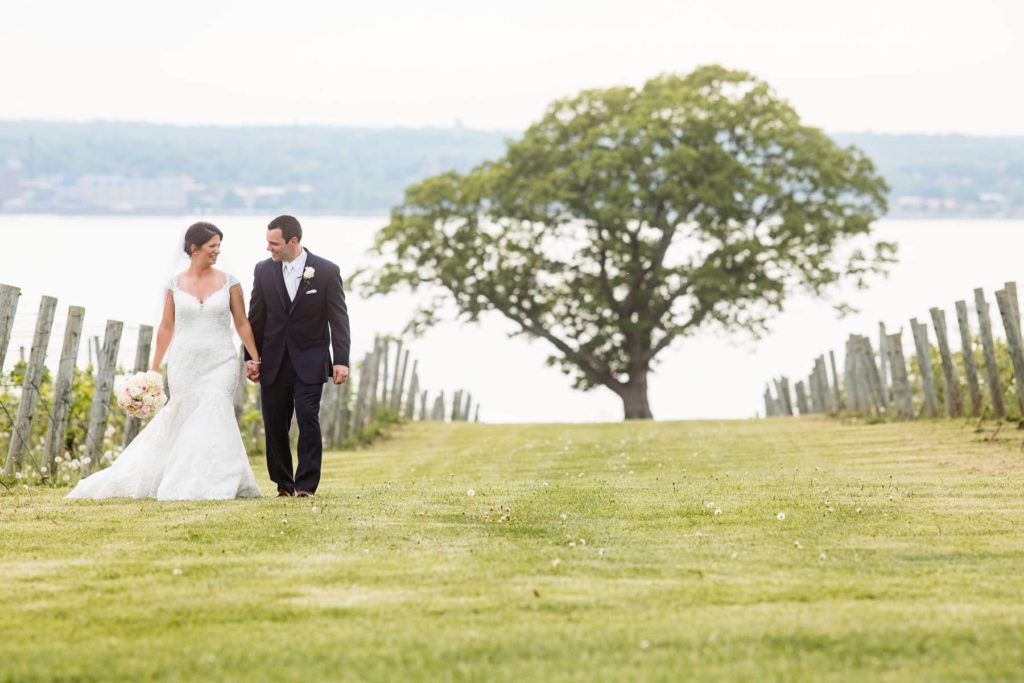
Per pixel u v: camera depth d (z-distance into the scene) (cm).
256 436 2391
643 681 597
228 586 812
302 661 637
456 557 915
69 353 1627
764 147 5597
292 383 1320
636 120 5538
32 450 1872
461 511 1164
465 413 5584
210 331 1296
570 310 5981
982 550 932
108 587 810
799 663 622
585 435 2584
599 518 1121
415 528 1053
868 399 2934
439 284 6025
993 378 2159
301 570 862
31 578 841
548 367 5934
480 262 5897
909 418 2650
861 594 775
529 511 1166
